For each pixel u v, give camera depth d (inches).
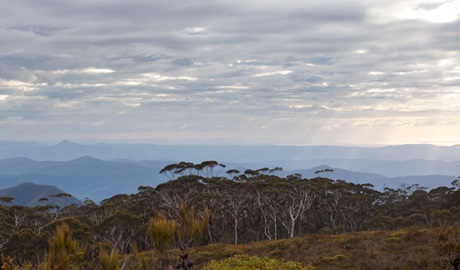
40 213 2851.9
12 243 1631.4
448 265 567.5
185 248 203.9
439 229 977.5
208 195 2331.4
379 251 826.8
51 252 172.9
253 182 2596.0
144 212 2492.6
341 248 933.8
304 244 1066.1
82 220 2226.9
